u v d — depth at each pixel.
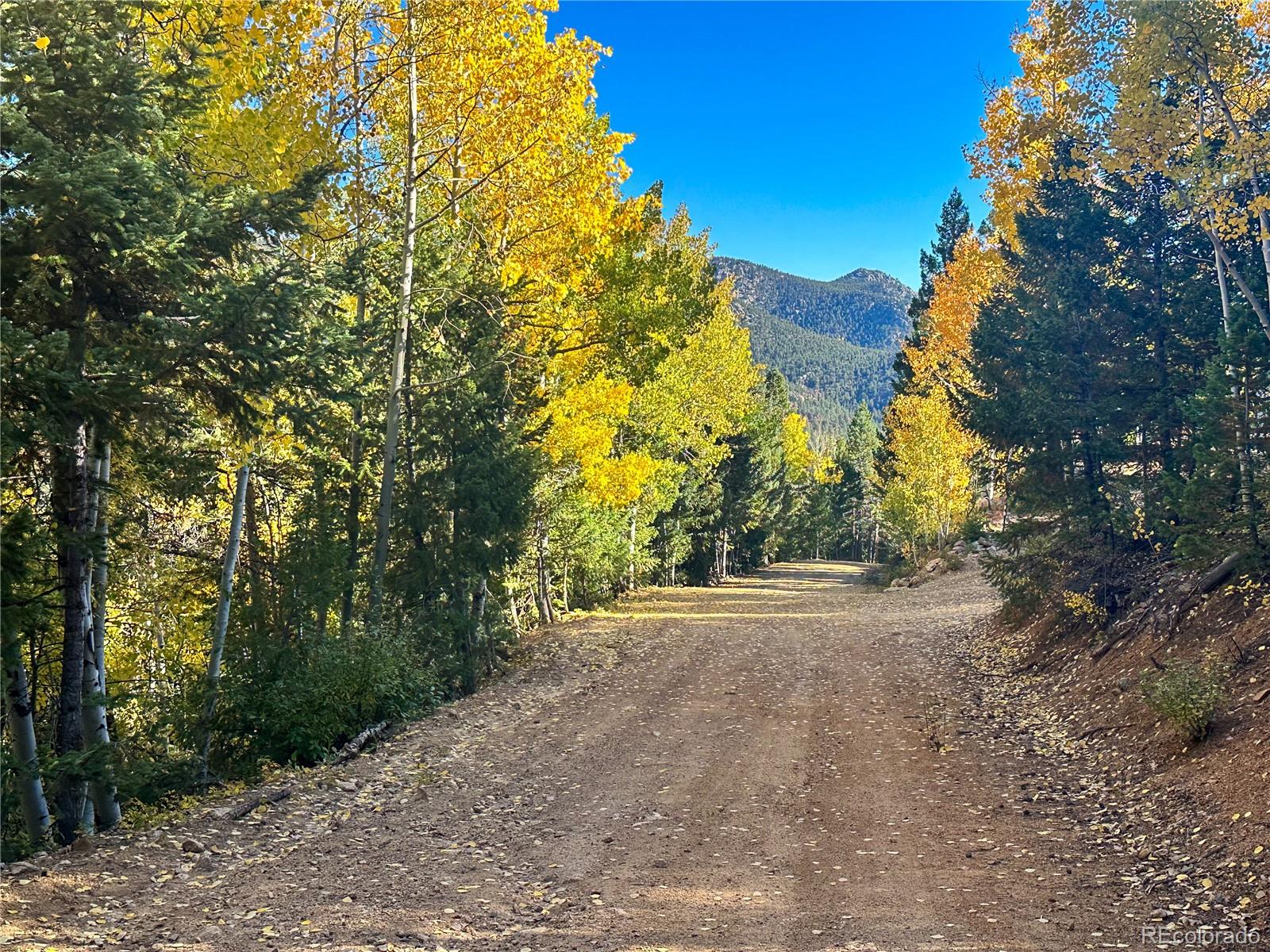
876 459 52.38
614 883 6.69
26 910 5.80
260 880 6.73
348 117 14.52
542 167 15.81
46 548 8.19
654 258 20.66
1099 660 12.92
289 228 9.31
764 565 71.69
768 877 6.78
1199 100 12.68
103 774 8.98
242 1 12.10
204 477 12.22
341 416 14.55
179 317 8.62
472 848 7.60
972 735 11.45
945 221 44.41
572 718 13.48
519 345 17.22
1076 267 14.33
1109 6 12.27
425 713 14.09
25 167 7.50
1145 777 8.39
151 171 7.75
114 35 8.38
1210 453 10.34
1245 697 8.48
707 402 36.91
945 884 6.48
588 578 30.20
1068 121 14.64
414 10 14.18
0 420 6.74
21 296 7.84
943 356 31.92
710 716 13.39
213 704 12.62
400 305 15.32
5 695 9.02
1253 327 10.66
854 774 9.85
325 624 15.38
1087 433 14.21
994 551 35.41
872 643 20.97
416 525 16.20
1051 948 5.28
